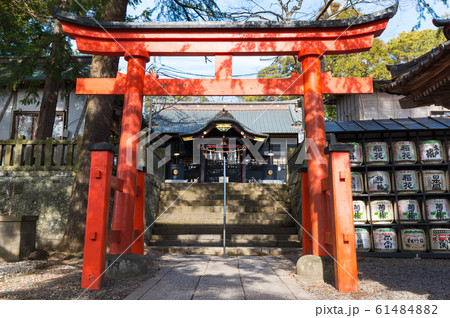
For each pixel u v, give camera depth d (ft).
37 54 24.62
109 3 22.16
